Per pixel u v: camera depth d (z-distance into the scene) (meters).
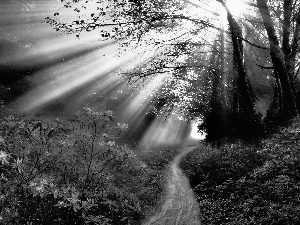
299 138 8.20
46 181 4.58
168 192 10.01
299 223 5.11
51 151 6.07
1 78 19.30
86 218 4.89
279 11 15.64
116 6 10.34
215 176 10.16
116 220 5.93
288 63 12.77
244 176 8.90
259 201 6.58
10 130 6.03
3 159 4.07
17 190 4.77
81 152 6.77
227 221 6.41
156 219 7.10
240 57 15.47
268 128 14.07
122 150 6.70
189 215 7.49
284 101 12.16
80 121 6.76
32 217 4.70
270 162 8.14
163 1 12.05
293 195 6.14
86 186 6.16
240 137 15.78
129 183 9.23
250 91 16.64
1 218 3.96
